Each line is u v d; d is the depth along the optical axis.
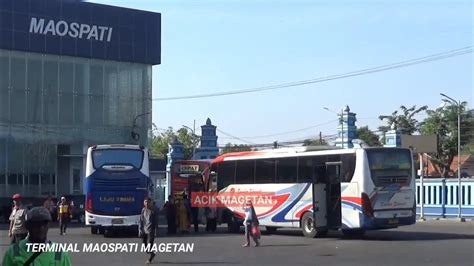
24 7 49.00
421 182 46.44
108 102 53.00
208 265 19.89
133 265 20.03
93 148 31.70
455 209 45.12
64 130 51.03
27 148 49.44
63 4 50.75
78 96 51.69
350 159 28.86
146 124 54.78
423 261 20.22
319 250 24.31
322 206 30.11
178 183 48.00
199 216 36.62
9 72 48.62
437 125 70.62
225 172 35.31
